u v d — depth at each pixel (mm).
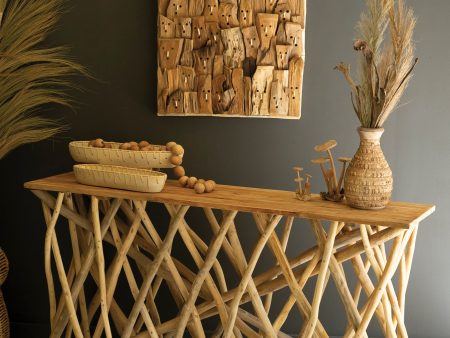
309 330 2879
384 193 2791
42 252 3992
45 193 3232
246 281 2938
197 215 3789
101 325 3363
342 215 2736
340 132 3596
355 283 3678
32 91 3672
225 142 3719
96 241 3154
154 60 3746
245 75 3566
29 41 3725
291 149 3652
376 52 2756
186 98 3650
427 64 3482
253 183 3711
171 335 3375
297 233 3697
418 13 3459
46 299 4023
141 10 3732
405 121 3535
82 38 3812
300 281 2941
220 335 3420
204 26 3590
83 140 3875
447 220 3559
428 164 3545
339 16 3518
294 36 3504
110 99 3826
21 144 3738
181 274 3373
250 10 3527
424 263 3609
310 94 3596
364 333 2842
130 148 3326
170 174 3795
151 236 3145
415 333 3662
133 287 3266
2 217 4008
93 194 3115
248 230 3750
